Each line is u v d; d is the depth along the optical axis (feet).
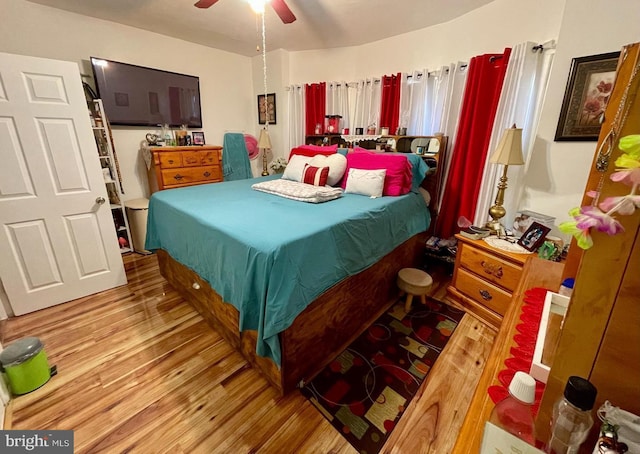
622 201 1.29
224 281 4.85
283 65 12.58
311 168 8.36
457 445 1.86
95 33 9.31
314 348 4.98
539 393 2.14
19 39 8.13
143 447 3.89
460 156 8.45
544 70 6.75
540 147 6.43
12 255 6.37
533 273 4.17
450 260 8.50
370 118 10.88
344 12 8.26
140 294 7.65
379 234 6.20
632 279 1.36
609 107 2.28
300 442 3.98
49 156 6.53
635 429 1.41
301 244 4.37
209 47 12.25
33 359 4.65
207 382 4.91
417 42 9.50
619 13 5.05
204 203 6.61
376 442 3.98
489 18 7.62
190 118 12.06
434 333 6.18
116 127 10.36
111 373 5.07
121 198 9.61
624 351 1.45
